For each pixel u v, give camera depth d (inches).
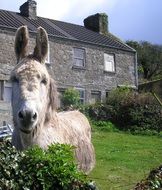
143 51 2095.2
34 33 984.9
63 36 1061.1
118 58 1181.1
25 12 1122.0
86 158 252.2
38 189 164.2
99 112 860.0
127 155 528.7
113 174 400.5
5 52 932.0
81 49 1098.1
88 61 1107.3
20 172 159.6
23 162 164.7
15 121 195.6
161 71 2085.4
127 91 971.9
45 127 202.8
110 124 829.8
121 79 1177.4
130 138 719.7
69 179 169.5
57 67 1035.3
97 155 510.9
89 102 1091.3
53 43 1036.5
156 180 267.1
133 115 841.5
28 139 192.9
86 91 1091.9
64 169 168.4
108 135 736.3
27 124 182.7
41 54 207.3
